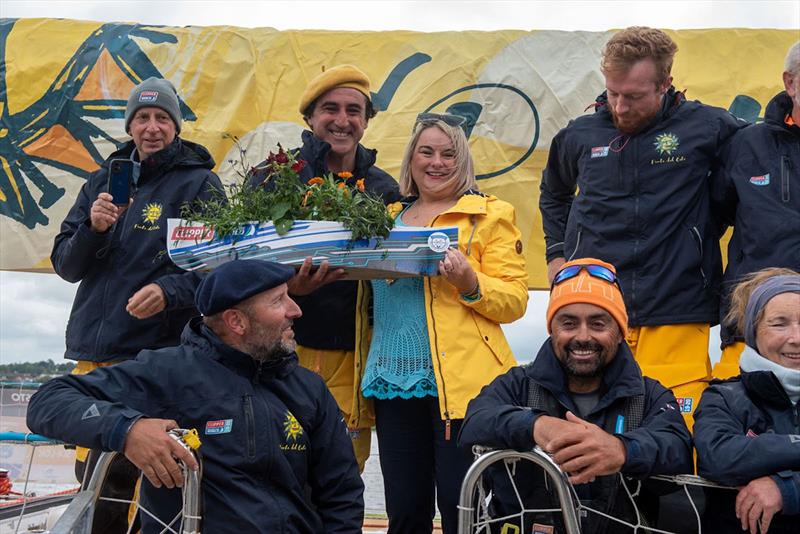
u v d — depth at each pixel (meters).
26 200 5.71
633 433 2.52
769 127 3.48
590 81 5.71
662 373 3.59
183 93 5.76
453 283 3.40
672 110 3.72
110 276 3.73
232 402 2.62
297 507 2.67
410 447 3.49
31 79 5.78
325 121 3.97
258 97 5.77
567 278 2.87
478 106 5.74
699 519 2.50
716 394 2.75
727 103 5.61
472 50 5.79
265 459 2.60
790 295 2.68
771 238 3.37
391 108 5.74
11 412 5.05
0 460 5.02
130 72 5.78
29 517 3.79
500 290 3.48
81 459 3.82
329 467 2.82
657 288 3.59
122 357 3.67
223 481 2.54
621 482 2.58
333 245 3.38
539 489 2.66
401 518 3.45
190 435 2.40
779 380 2.59
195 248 3.46
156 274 3.72
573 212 3.90
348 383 3.84
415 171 3.77
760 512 2.36
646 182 3.66
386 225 3.40
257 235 3.41
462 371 3.38
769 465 2.38
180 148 3.91
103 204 3.55
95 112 5.76
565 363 2.81
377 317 3.63
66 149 5.74
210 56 5.80
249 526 2.50
